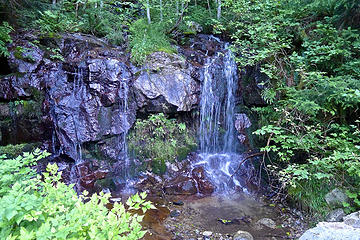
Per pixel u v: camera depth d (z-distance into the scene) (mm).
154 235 3471
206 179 5023
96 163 4840
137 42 5453
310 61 4918
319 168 3922
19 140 4477
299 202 4121
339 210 3648
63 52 5156
